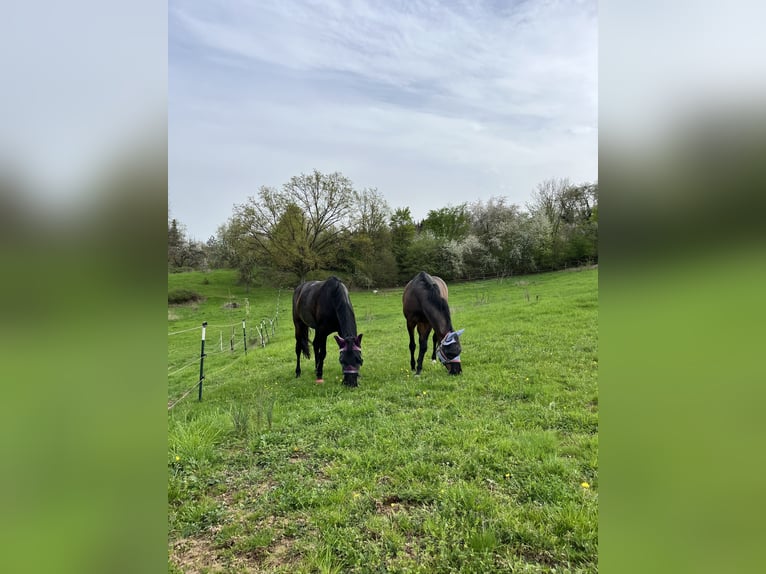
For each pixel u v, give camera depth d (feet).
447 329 20.07
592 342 24.06
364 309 60.39
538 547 7.68
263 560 7.76
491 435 12.50
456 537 7.97
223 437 13.61
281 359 30.19
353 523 8.71
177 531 8.68
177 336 48.14
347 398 17.38
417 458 11.26
